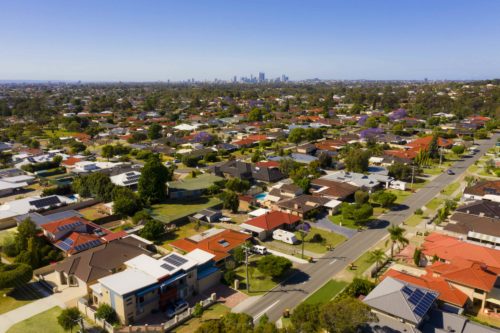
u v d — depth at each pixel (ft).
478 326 129.90
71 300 168.86
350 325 119.24
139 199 272.51
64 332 146.61
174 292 163.94
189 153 440.86
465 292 157.38
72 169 390.83
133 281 158.30
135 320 153.07
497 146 494.59
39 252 200.75
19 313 159.12
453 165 411.13
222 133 606.96
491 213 239.30
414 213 269.85
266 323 128.57
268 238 231.71
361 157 364.58
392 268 192.44
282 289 176.35
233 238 217.15
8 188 324.80
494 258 177.47
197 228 246.27
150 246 217.97
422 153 407.64
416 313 129.59
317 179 329.11
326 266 196.85
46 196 298.76
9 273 169.99
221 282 183.42
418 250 192.95
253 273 191.31
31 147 486.79
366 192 283.38
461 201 287.69
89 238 212.84
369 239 228.63
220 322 128.36
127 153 469.16
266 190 325.42
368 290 159.33
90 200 290.56
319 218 262.88
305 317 133.49
